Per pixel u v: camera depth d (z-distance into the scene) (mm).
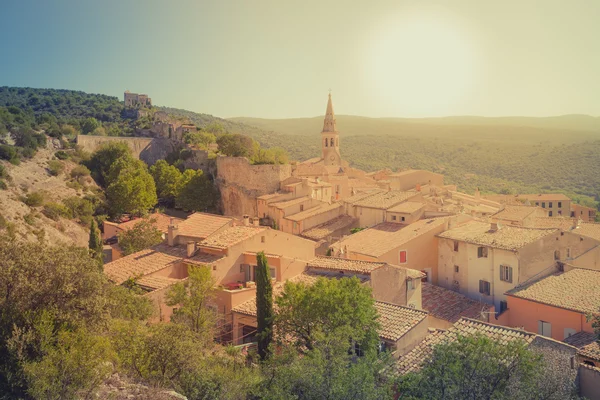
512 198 131500
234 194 100312
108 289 27484
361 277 38344
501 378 20938
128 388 21359
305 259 45469
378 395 21344
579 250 53219
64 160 107750
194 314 32281
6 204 75250
